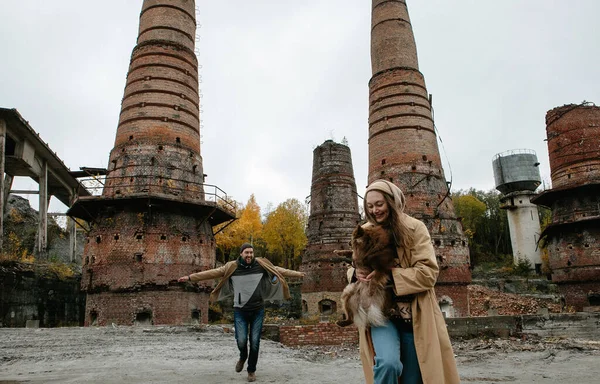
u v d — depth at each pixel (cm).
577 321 2156
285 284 852
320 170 4341
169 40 3053
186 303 2605
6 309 2711
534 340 2006
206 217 2827
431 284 365
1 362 1120
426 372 352
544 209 8762
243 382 804
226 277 839
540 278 5975
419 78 3247
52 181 4622
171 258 2611
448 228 2888
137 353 1284
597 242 3275
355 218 4212
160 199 2583
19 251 4034
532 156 6962
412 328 374
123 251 2553
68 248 5122
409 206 2911
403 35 3350
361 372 951
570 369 1167
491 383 915
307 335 1833
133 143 2780
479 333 2089
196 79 3172
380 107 3216
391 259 379
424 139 3086
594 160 3409
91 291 2573
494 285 5756
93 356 1216
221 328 2011
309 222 4300
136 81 2933
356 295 380
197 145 3022
